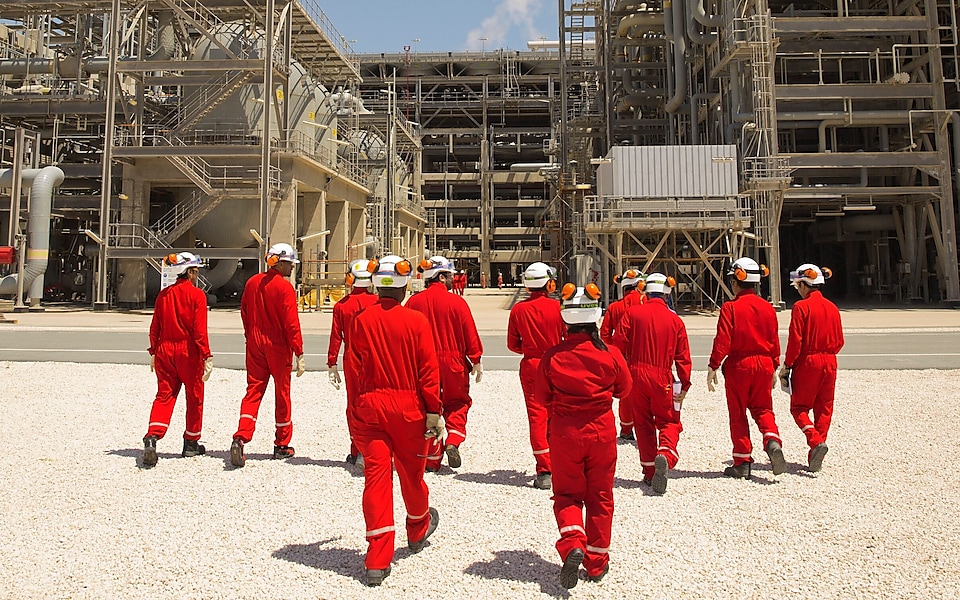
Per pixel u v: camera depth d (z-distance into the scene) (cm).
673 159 3075
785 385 766
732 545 527
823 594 439
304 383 1388
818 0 4169
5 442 868
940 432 920
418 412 499
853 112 3469
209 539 540
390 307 506
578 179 5359
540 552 518
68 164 4403
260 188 3647
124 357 1712
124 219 3962
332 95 5138
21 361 1623
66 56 4744
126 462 780
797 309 753
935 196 3575
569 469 466
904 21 3425
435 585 457
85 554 505
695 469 765
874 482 699
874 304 4016
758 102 3309
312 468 767
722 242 3588
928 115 3494
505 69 8356
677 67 3931
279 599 434
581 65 5328
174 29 4112
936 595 436
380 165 5841
